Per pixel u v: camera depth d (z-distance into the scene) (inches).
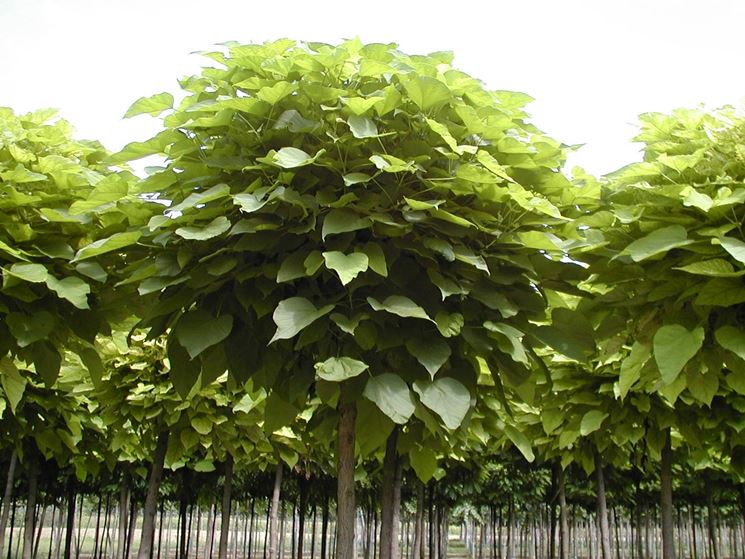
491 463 453.4
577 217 180.2
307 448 342.3
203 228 148.3
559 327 169.0
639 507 576.1
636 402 248.2
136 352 271.9
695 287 160.7
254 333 163.0
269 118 151.3
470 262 143.4
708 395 185.9
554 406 269.1
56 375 194.2
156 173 159.0
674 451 378.0
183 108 162.9
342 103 150.7
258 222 147.0
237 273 153.4
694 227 160.7
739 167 163.2
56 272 180.1
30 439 319.3
